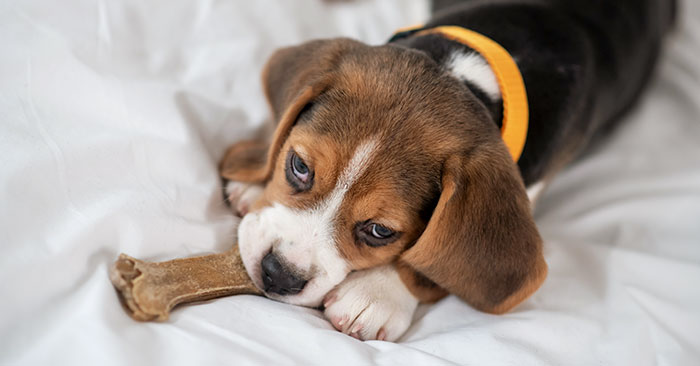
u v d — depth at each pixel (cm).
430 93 52
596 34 62
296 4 67
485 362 50
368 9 71
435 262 52
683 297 56
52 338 46
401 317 52
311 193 52
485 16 59
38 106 52
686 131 70
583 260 58
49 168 50
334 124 52
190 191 54
